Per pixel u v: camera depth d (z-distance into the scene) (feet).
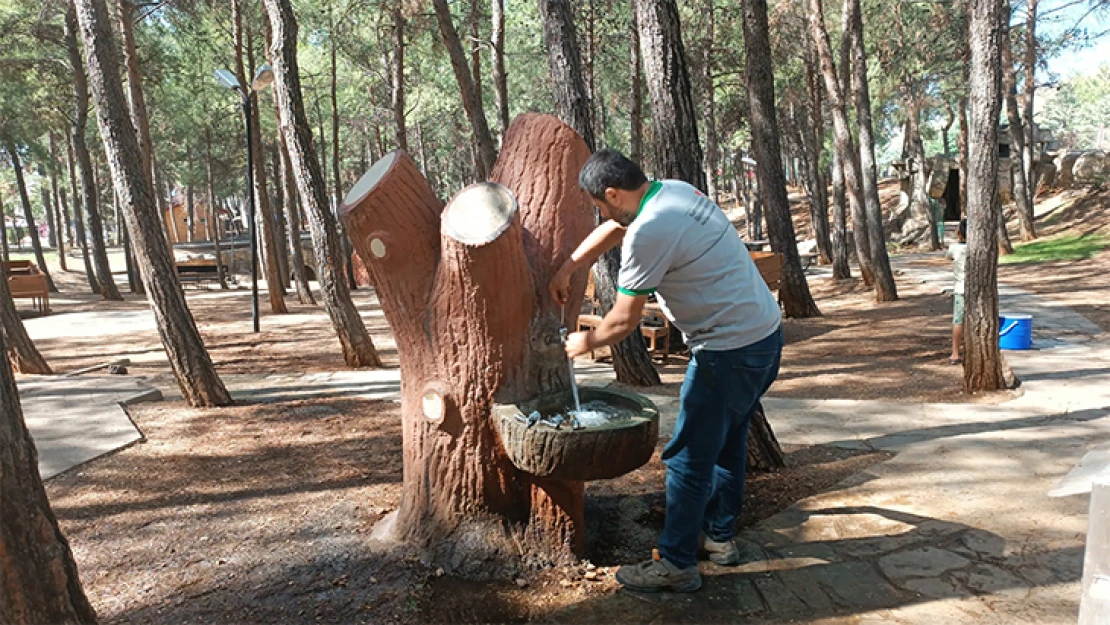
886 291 45.65
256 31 64.23
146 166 48.91
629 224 9.79
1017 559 10.18
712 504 10.75
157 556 11.56
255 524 12.67
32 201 180.45
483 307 10.09
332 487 14.44
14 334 27.40
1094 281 46.83
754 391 9.77
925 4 69.10
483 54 87.86
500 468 10.66
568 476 9.37
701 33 73.72
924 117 108.88
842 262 59.67
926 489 12.94
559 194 11.09
